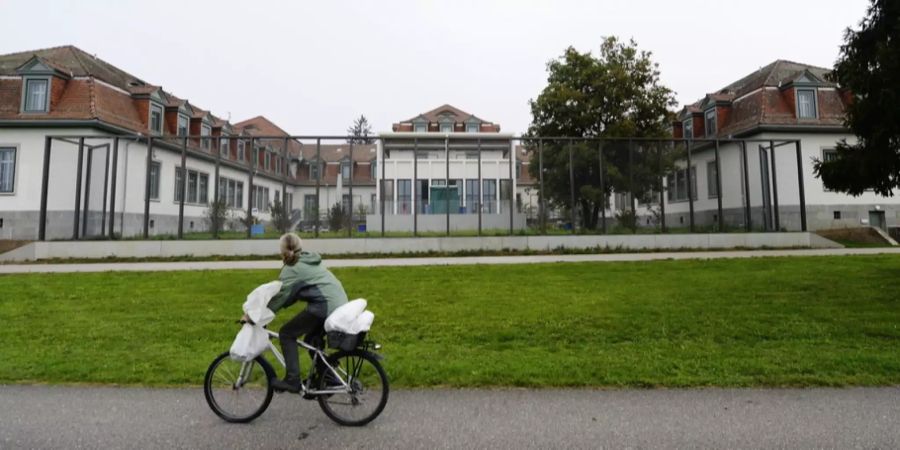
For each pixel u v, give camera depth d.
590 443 3.69
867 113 10.16
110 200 19.62
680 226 20.91
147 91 27.28
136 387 5.12
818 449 3.55
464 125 44.41
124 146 20.34
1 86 24.09
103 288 11.84
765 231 21.08
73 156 21.30
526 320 8.34
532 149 21.23
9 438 3.79
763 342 6.86
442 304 9.80
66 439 3.78
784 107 26.78
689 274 13.19
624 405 4.51
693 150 23.02
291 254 4.28
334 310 4.10
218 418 4.24
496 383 5.17
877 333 7.20
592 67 26.67
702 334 7.34
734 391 4.89
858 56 10.40
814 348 6.50
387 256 19.09
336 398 4.15
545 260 17.00
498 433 3.89
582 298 10.16
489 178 21.30
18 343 7.04
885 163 10.07
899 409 4.32
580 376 5.32
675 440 3.73
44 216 19.11
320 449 3.59
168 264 16.97
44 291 11.39
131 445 3.68
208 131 31.75
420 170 22.23
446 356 6.29
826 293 10.14
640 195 20.86
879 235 23.94
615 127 25.70
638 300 9.83
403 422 4.12
